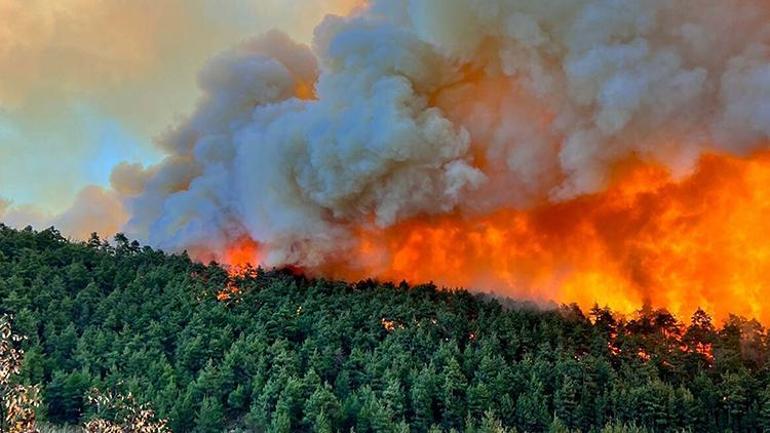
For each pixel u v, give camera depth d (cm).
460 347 7750
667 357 7219
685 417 6025
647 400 6066
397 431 5656
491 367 6638
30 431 2141
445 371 6588
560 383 6581
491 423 5634
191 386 6475
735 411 6097
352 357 7050
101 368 6988
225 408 6681
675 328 8575
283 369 6594
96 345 7112
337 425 6069
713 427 6097
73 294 8631
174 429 5962
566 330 8212
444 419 6253
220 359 7181
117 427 3148
